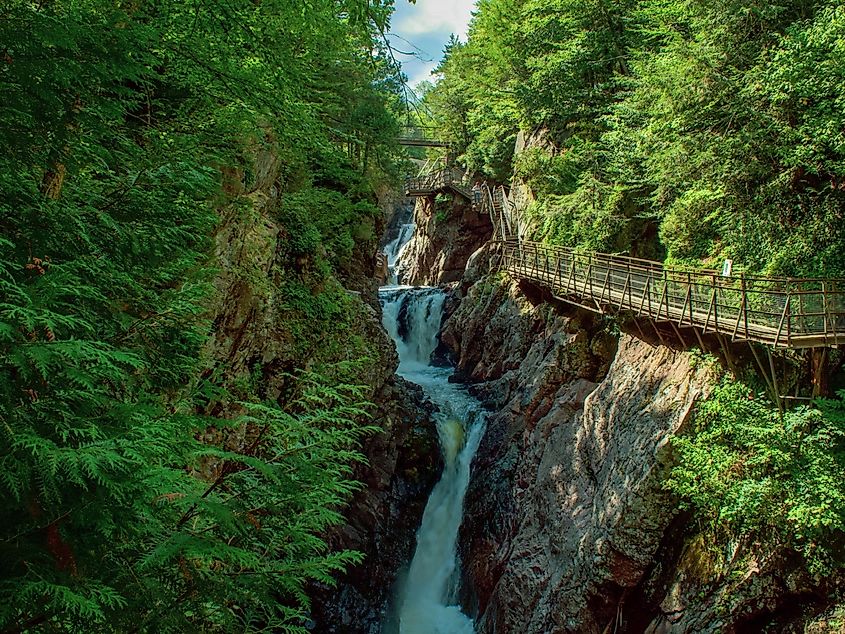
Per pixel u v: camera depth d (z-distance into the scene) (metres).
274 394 11.19
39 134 3.03
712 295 10.09
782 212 11.45
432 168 43.91
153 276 4.13
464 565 15.12
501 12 28.89
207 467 7.97
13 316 2.21
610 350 14.96
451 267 34.78
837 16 9.31
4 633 2.32
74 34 2.75
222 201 8.77
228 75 6.68
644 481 9.71
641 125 15.52
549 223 20.80
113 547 2.78
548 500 13.04
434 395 20.80
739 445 8.86
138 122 6.68
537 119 24.70
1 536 2.42
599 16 21.62
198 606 3.08
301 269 13.48
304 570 3.63
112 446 2.43
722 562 8.47
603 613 10.04
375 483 15.23
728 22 11.45
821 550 7.45
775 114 10.86
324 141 11.34
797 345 8.27
